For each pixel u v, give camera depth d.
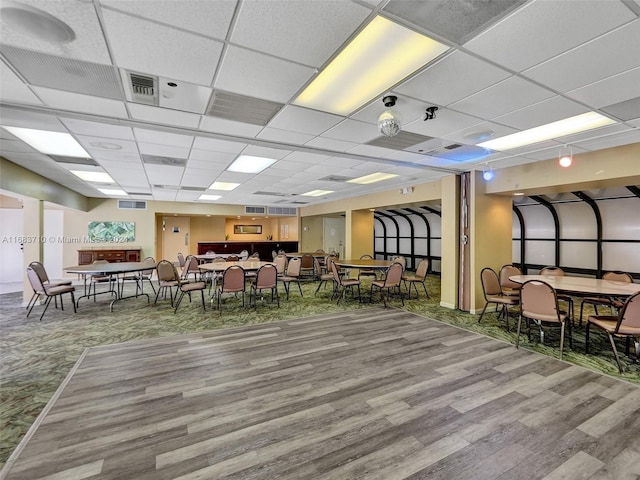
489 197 5.80
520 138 3.85
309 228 12.99
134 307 6.11
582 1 1.60
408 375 3.09
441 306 6.20
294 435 2.17
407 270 12.26
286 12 1.72
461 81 2.48
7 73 2.38
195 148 4.38
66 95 2.76
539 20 1.76
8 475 1.80
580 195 7.07
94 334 4.42
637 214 6.57
